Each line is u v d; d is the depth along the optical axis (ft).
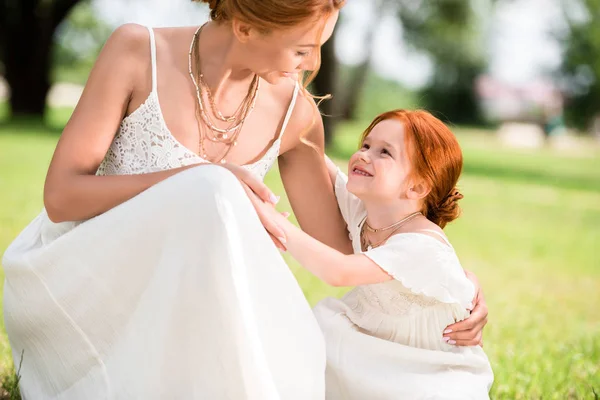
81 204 7.06
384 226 8.54
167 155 7.71
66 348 7.11
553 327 15.07
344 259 7.59
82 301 6.84
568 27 124.77
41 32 63.21
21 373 8.13
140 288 6.57
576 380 11.06
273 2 6.83
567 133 128.26
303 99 8.55
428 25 82.58
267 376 6.31
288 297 6.66
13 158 36.27
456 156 8.64
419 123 8.43
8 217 21.04
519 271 21.20
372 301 8.25
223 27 7.68
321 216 9.11
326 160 9.34
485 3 79.15
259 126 8.25
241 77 7.97
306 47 7.19
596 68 123.95
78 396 7.01
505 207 36.52
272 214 7.13
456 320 8.18
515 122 131.34
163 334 6.29
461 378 7.86
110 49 7.64
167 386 6.35
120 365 6.61
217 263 6.19
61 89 126.31
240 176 6.98
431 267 7.91
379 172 8.24
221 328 6.22
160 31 7.95
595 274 21.79
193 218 6.23
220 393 6.27
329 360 8.02
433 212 8.82
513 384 10.44
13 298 7.76
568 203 40.75
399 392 7.65
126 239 6.51
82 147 7.32
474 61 121.70
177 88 7.78
